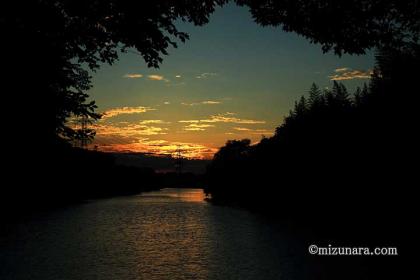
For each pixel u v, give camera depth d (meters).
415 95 27.41
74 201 77.19
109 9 5.15
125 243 23.53
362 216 32.78
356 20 6.18
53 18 4.86
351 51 6.43
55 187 60.53
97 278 13.62
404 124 27.91
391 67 28.02
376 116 30.30
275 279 13.18
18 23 4.89
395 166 28.36
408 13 6.05
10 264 16.20
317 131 47.44
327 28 6.22
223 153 114.88
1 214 40.59
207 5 5.82
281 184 58.56
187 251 20.22
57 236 26.98
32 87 5.06
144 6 5.20
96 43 5.41
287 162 55.91
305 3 6.23
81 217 44.62
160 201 90.88
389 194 28.91
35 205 52.88
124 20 5.27
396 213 28.08
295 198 53.06
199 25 5.93
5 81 4.91
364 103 34.22
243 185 83.62
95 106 5.96
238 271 14.73
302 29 6.43
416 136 27.52
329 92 50.84
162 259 17.67
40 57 4.98
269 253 19.14
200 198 111.25
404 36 6.38
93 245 22.53
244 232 29.81
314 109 52.91
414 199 27.23
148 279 13.49
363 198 33.09
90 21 5.19
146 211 56.91
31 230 30.77
